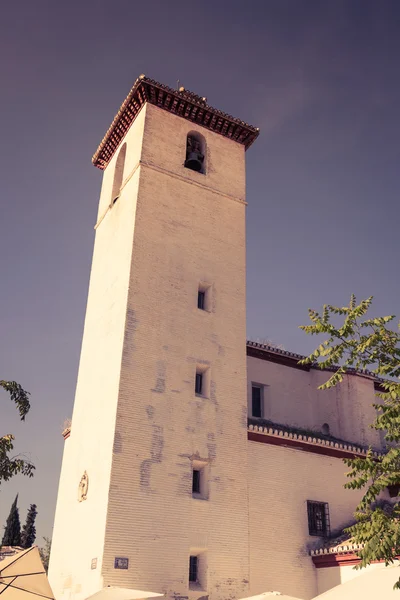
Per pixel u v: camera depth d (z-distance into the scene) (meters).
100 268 29.25
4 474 16.81
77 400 26.89
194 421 23.27
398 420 13.70
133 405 22.12
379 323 15.19
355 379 30.91
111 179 31.98
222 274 27.44
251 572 22.25
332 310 15.67
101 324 26.39
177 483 21.73
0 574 14.49
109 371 23.64
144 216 26.28
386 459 13.66
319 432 31.44
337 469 26.66
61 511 26.06
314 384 33.09
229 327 26.36
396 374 14.75
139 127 29.44
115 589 17.69
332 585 22.78
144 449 21.59
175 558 20.47
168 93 29.48
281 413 31.30
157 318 24.39
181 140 29.77
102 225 31.31
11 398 17.97
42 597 14.66
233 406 24.69
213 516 22.00
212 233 28.12
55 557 25.41
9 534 53.94
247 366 31.42
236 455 23.75
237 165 31.36
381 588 13.53
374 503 26.47
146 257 25.39
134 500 20.53
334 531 25.12
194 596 20.27
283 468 25.08
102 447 21.95
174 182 28.16
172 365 23.84
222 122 31.28
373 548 12.86
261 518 23.48
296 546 23.83
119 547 19.58
